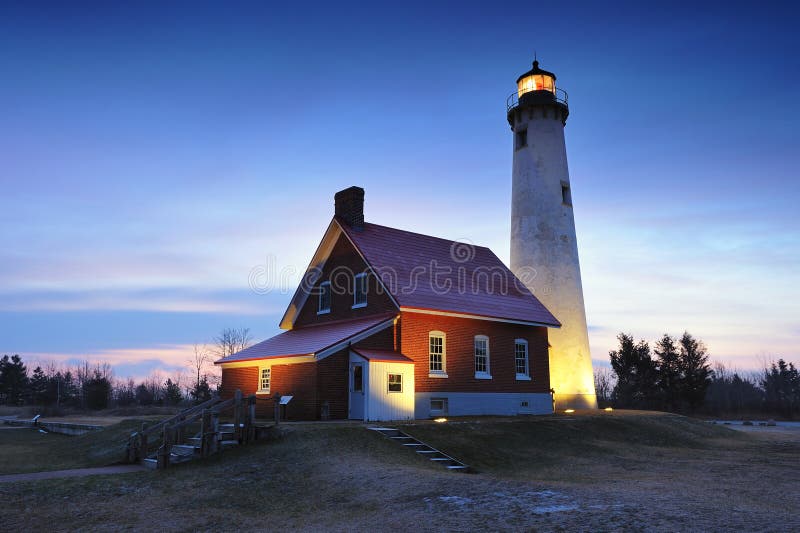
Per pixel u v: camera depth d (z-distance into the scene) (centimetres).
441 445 1794
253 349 2748
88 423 2919
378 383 2184
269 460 1530
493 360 2762
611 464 1814
